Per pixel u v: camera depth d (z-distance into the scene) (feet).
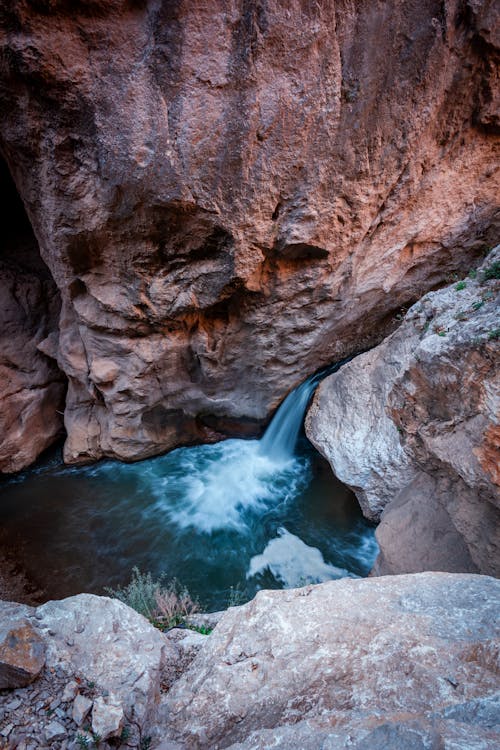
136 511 25.80
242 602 19.85
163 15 14.87
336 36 16.07
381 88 17.60
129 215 18.99
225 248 20.13
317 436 24.53
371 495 21.58
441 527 15.19
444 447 12.57
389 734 5.77
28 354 28.22
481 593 9.71
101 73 15.62
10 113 16.67
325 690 7.75
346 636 8.88
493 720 6.20
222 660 9.09
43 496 26.94
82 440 28.84
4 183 25.75
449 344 11.47
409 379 13.38
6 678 8.54
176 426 29.68
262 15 15.05
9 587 20.62
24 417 28.09
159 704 8.87
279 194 18.94
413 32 16.70
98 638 10.11
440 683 7.16
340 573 21.02
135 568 19.16
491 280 13.93
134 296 22.06
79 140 17.24
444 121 20.04
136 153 16.87
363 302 25.67
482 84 19.03
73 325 26.00
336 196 19.72
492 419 10.70
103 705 8.22
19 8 13.79
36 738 7.80
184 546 23.31
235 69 15.84
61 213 19.27
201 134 16.72
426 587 10.21
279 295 23.32
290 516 24.81
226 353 26.30
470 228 24.44
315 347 26.73
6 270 27.53
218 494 27.07
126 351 24.75
